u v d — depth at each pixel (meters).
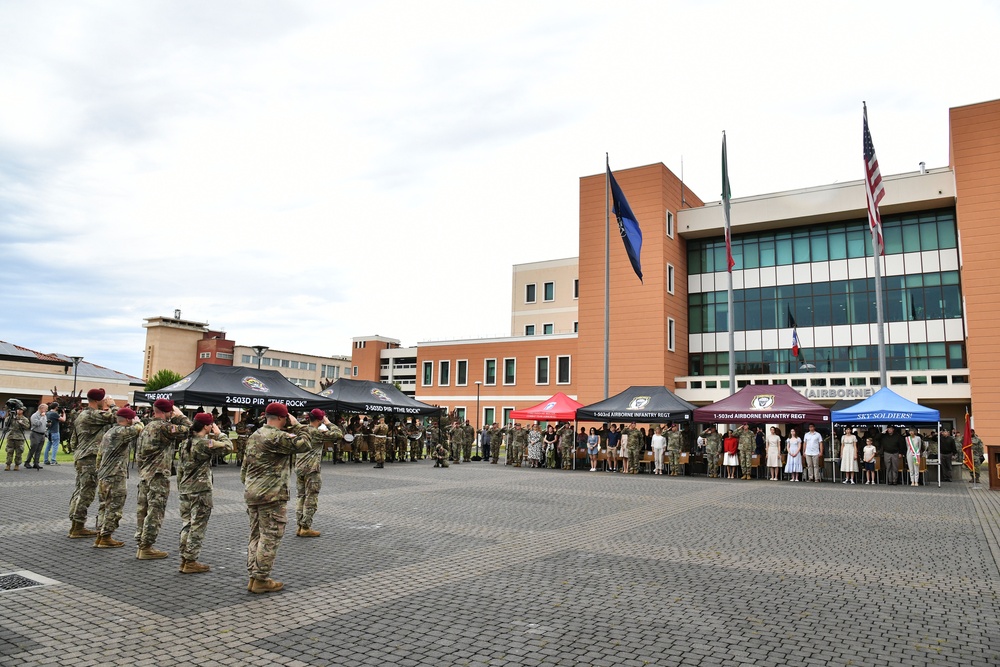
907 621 6.44
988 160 34.28
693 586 7.70
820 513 14.16
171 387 24.36
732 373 29.19
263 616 6.33
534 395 53.44
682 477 24.38
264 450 7.16
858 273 40.25
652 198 42.72
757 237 43.69
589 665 5.24
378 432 25.66
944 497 17.59
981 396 32.97
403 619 6.32
